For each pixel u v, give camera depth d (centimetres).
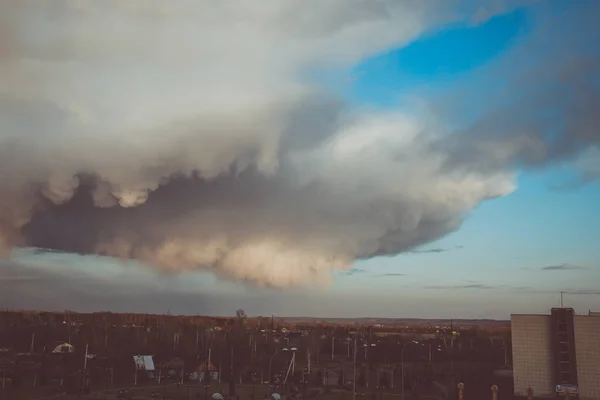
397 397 7975
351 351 14438
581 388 6606
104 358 11106
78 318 18862
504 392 7556
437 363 12338
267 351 13250
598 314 7069
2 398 7312
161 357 12019
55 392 7919
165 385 8812
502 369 10400
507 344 14362
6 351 11800
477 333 19688
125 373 9962
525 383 6881
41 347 12975
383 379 9356
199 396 7912
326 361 12825
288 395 8169
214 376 10175
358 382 9438
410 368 11381
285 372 10531
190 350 13062
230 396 7906
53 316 18888
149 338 14762
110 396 7800
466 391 7725
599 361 6581
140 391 8444
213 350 12738
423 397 7869
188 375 10312
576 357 6669
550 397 6738
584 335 6688
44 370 9438
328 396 8069
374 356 13512
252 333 16600
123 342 13662
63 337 14112
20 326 15438
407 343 15062
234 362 11138
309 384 9300
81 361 10450
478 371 9931
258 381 9800
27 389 8044
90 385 8569
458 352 13862
